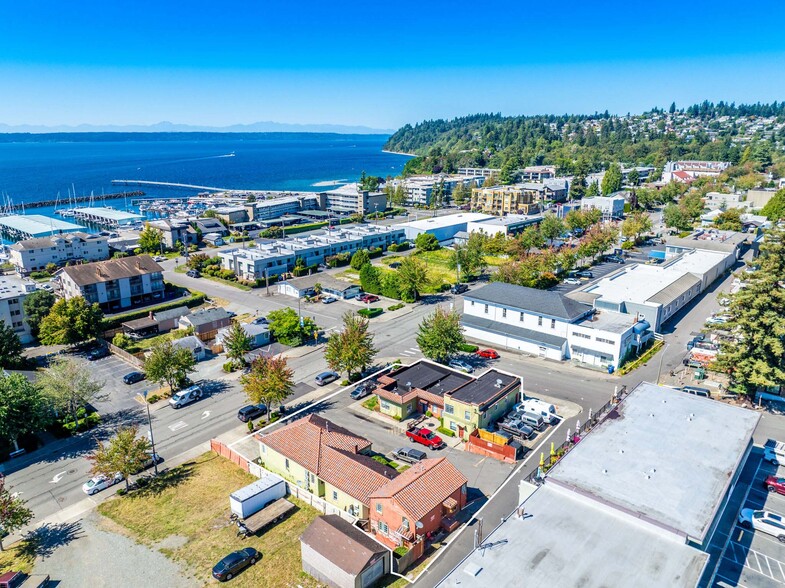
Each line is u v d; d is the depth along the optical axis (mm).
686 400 54406
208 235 171375
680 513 38031
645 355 81750
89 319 89250
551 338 84062
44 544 46438
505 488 52469
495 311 91312
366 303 110875
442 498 46594
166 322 98625
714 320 95500
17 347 80188
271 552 44844
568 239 166250
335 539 42156
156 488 53938
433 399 65750
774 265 63656
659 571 34000
